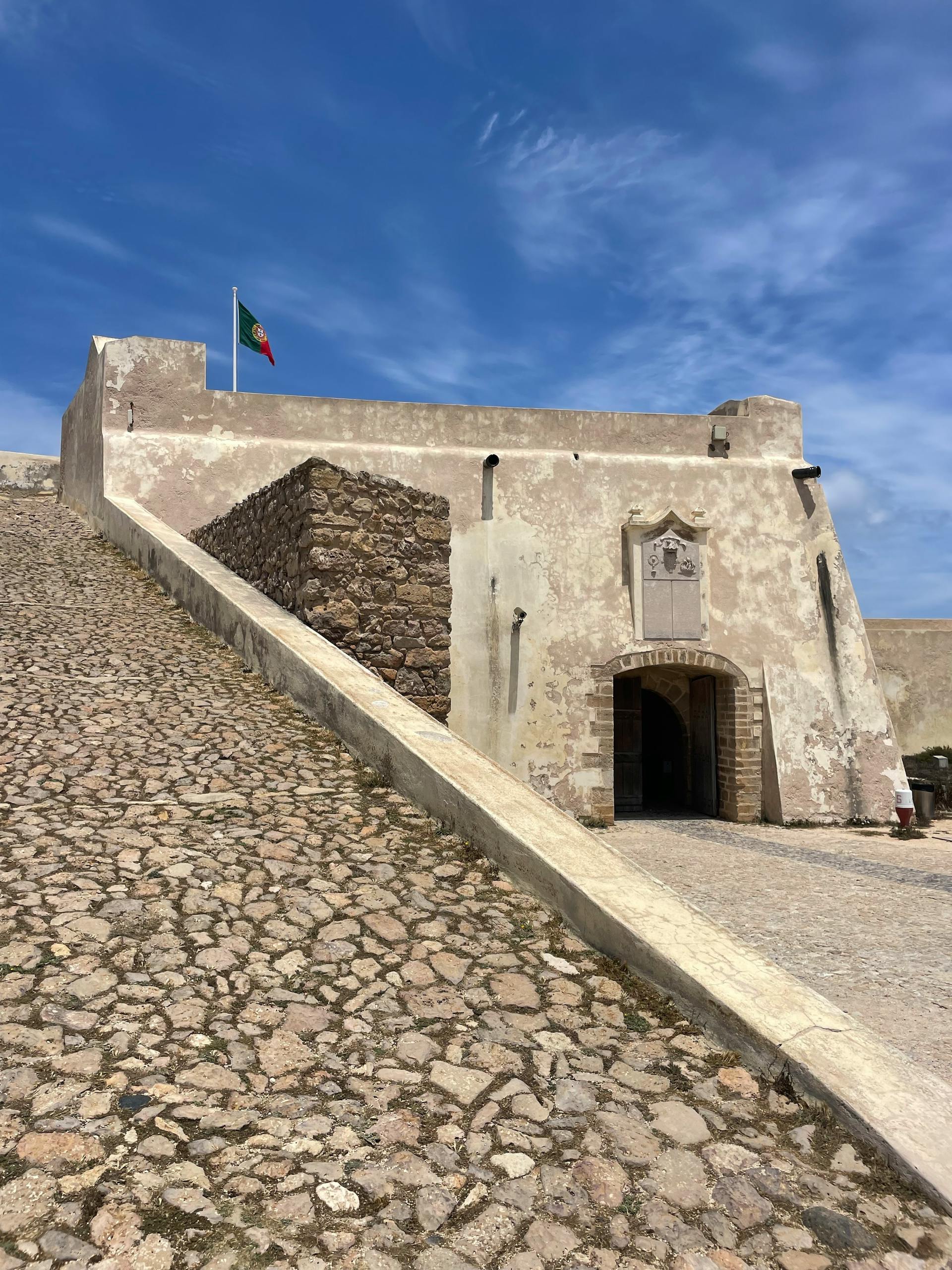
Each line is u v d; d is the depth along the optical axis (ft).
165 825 16.30
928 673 52.44
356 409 43.34
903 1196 9.51
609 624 42.01
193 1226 7.95
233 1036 10.85
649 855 32.07
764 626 43.45
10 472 60.29
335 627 25.88
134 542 38.01
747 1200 9.25
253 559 31.63
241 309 51.57
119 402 41.78
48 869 14.05
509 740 40.40
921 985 17.49
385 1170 9.04
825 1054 11.28
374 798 18.86
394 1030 11.52
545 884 15.33
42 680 23.72
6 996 10.76
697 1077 11.35
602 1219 8.83
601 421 44.47
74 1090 9.43
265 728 21.94
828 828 41.29
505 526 41.88
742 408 46.70
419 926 14.19
